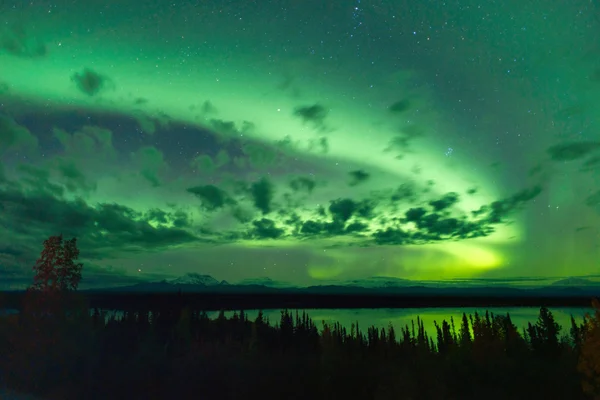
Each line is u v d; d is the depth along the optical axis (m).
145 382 16.55
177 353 22.34
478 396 19.98
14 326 16.16
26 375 15.45
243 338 45.31
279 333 53.12
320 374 20.72
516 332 30.27
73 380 15.66
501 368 21.97
